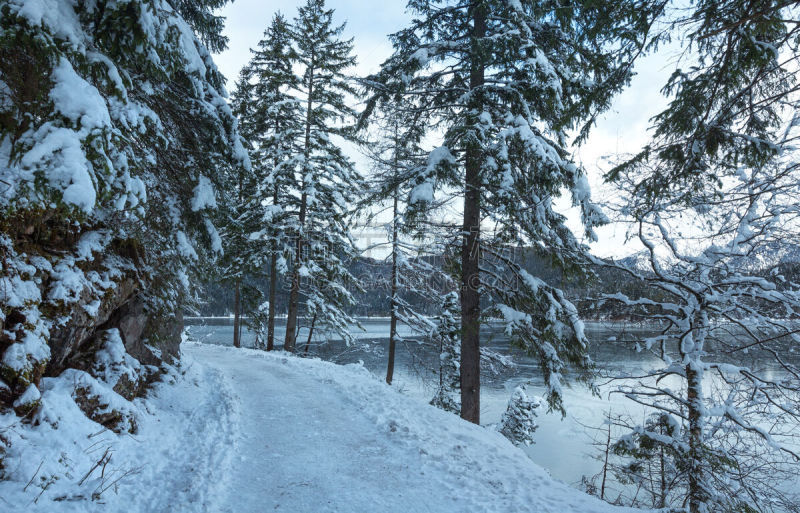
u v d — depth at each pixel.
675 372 8.84
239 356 17.47
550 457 18.50
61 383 5.26
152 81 7.32
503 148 9.77
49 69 4.24
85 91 4.20
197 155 8.75
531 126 10.73
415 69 10.52
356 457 6.25
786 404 8.15
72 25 4.29
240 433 7.09
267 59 22.05
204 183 8.67
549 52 10.59
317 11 20.14
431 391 21.56
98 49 4.84
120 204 4.89
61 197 3.79
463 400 11.08
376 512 4.61
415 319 18.70
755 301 8.71
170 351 10.69
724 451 8.36
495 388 28.38
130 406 6.24
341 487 5.21
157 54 5.29
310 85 20.36
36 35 3.83
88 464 4.58
